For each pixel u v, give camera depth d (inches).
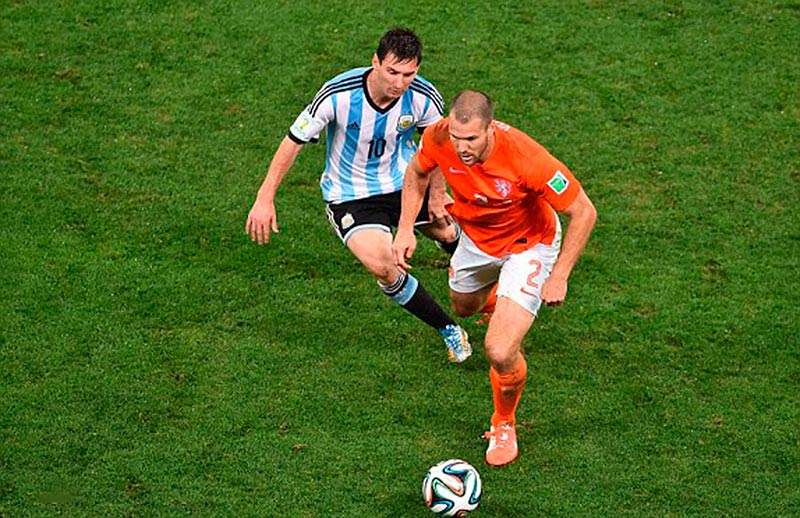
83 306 1149.7
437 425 1031.6
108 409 1034.7
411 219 999.0
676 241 1250.0
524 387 1073.5
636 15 1593.3
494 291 1084.5
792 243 1245.7
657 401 1058.1
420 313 1074.1
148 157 1362.0
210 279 1192.2
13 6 1595.7
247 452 995.3
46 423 1016.9
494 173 927.7
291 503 948.6
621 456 1002.1
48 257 1210.6
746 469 990.4
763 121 1422.2
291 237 1254.3
